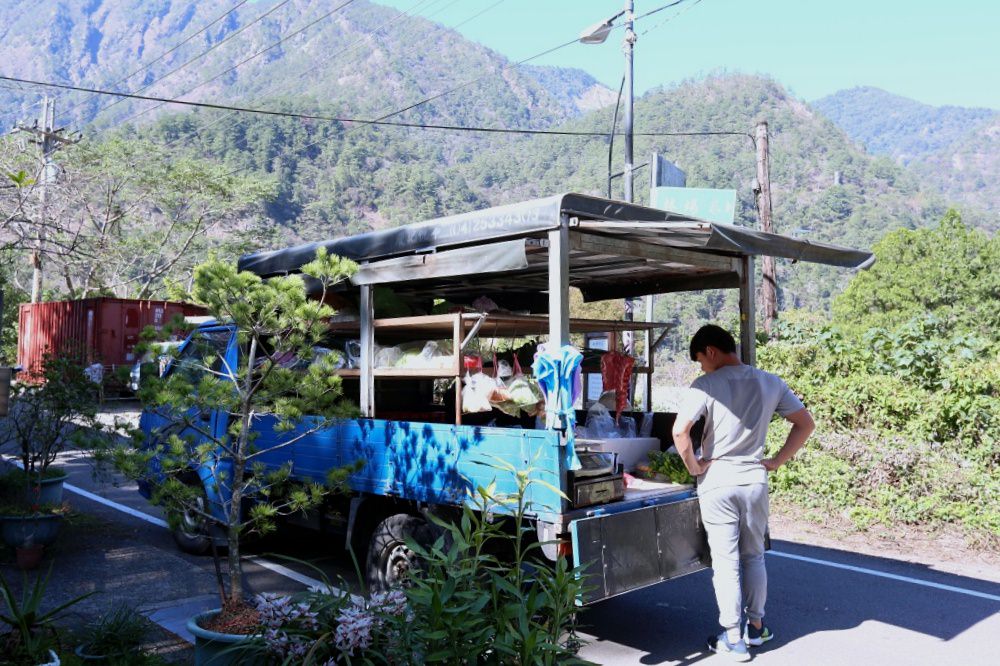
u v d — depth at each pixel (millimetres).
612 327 6359
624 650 4891
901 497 8445
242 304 4332
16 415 7160
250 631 3754
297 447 6012
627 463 5621
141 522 8211
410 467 5109
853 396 9469
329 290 5855
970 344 9953
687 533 4906
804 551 7566
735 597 4711
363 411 5492
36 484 7168
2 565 6332
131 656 4297
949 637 5188
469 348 5496
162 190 31250
